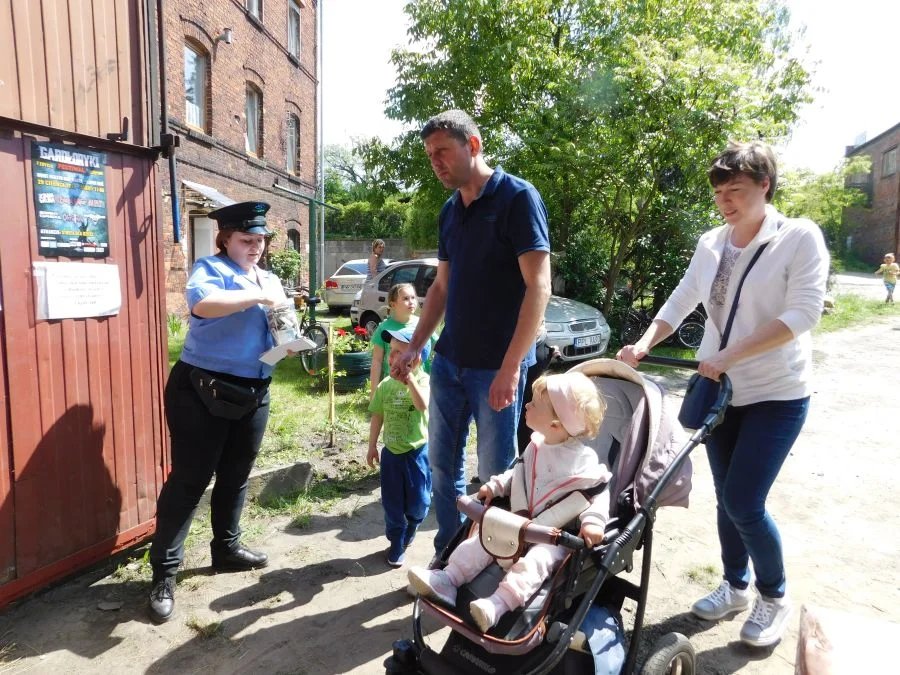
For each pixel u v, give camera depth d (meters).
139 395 3.55
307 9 19.00
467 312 2.99
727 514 2.79
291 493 4.52
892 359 10.62
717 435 2.89
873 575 3.56
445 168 2.79
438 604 2.10
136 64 3.42
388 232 38.88
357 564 3.64
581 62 12.55
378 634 3.00
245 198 15.48
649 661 2.18
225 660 2.79
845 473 5.20
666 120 10.49
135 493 3.55
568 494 2.21
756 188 2.54
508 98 12.95
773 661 2.79
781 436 2.61
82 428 3.22
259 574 3.51
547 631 1.98
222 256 3.23
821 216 38.44
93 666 2.73
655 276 12.11
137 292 3.51
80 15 3.07
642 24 12.05
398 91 13.99
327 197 52.34
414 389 3.43
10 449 2.90
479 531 2.14
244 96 15.14
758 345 2.44
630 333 12.23
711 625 3.06
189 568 3.56
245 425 3.32
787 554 3.81
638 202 11.51
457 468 3.28
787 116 11.84
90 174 3.17
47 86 2.94
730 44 12.20
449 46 13.32
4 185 2.79
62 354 3.11
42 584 3.10
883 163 38.56
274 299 3.09
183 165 12.55
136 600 3.22
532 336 2.76
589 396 2.23
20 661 2.74
